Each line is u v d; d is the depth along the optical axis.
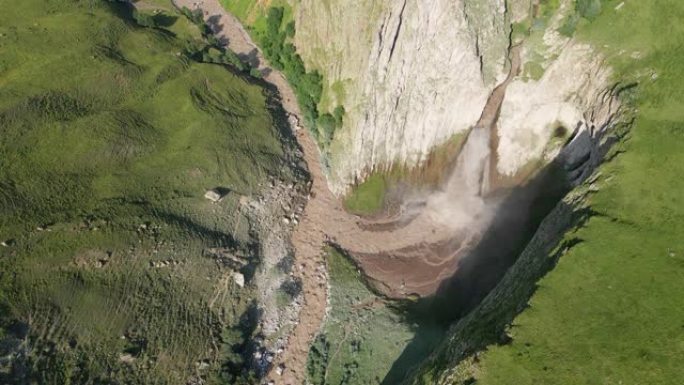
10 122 62.19
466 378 38.38
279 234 68.00
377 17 64.75
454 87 64.12
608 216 43.56
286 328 60.03
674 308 37.22
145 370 50.00
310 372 56.09
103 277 52.97
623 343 36.50
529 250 50.38
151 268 56.22
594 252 41.59
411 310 60.12
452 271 63.16
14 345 44.62
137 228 58.12
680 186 43.34
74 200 57.91
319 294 62.97
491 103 66.00
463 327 46.19
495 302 46.34
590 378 35.53
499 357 38.03
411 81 65.44
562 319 38.81
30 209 54.44
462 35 60.84
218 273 60.44
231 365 54.91
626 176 45.41
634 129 48.06
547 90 61.56
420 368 48.16
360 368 55.28
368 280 64.12
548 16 62.44
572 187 58.47
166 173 65.94
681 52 51.47
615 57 55.56
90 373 46.94
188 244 60.28
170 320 54.22
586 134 57.72
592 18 58.41
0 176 56.12
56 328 47.56
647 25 54.97
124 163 64.62
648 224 42.16
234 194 68.12
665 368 34.69
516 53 63.94
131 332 51.19
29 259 50.47
